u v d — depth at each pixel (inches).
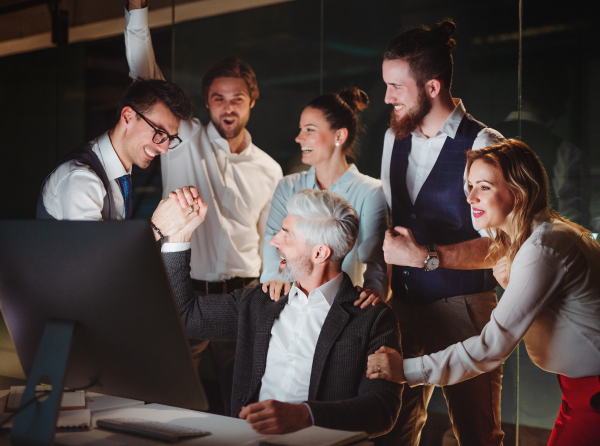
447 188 89.2
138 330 42.0
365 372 60.7
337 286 66.1
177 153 112.1
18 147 136.6
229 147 109.0
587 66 82.4
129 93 100.0
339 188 99.7
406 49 92.4
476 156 85.4
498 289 84.3
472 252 86.3
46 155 132.9
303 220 64.7
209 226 110.0
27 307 46.3
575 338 64.4
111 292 41.7
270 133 105.6
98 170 95.6
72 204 89.4
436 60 90.7
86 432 47.5
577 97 82.9
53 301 44.5
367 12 96.3
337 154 99.7
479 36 88.3
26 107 135.0
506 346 65.4
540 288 63.8
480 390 87.3
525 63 85.6
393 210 94.6
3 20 136.7
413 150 92.4
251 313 67.8
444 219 89.4
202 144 111.0
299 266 65.3
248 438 46.2
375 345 61.3
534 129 85.2
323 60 100.7
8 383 128.4
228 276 108.5
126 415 53.2
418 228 91.9
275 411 46.9
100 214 91.7
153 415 53.4
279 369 63.5
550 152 84.4
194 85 112.4
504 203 81.9
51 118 131.7
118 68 121.6
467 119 89.0
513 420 85.7
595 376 63.4
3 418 49.8
